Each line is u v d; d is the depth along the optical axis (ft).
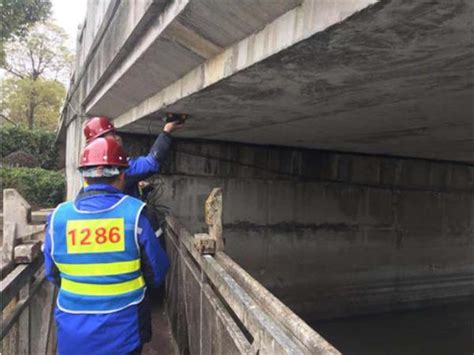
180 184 27.14
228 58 9.78
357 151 31.81
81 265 7.49
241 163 28.94
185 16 9.28
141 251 7.64
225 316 7.82
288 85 10.61
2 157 69.00
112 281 7.48
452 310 38.14
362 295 33.81
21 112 107.45
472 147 25.68
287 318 5.55
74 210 7.65
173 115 16.49
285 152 30.42
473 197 40.16
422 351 30.30
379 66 8.48
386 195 34.86
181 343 14.96
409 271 36.32
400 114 14.52
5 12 68.49
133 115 20.93
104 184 7.86
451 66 8.37
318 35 6.59
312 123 17.44
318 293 31.83
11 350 9.89
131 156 26.55
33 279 11.29
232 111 15.40
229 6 7.99
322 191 31.91
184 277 14.33
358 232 33.60
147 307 7.98
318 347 4.52
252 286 7.39
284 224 30.48
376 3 5.29
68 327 7.45
